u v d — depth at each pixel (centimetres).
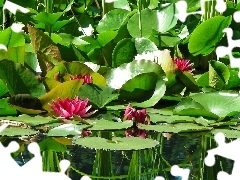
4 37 368
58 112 320
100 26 425
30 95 327
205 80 370
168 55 358
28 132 303
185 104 332
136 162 302
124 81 353
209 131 310
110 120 322
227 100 330
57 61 359
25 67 338
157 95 340
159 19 411
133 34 409
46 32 399
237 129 313
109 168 304
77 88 329
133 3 493
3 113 322
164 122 319
